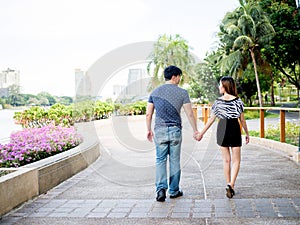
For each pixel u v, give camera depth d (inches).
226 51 1273.4
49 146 252.1
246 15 1091.9
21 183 179.3
